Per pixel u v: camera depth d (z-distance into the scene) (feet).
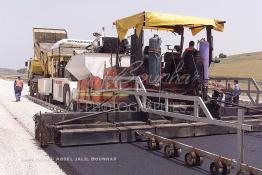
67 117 27.76
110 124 27.53
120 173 19.17
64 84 51.06
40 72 75.31
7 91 102.32
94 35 46.57
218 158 18.81
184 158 22.57
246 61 245.45
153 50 29.48
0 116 43.06
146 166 20.59
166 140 22.94
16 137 29.27
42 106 57.67
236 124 18.47
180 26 32.32
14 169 19.88
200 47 29.09
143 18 27.66
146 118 29.35
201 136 29.71
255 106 35.01
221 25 30.83
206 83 29.17
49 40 75.25
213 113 29.07
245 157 22.59
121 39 30.83
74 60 45.91
